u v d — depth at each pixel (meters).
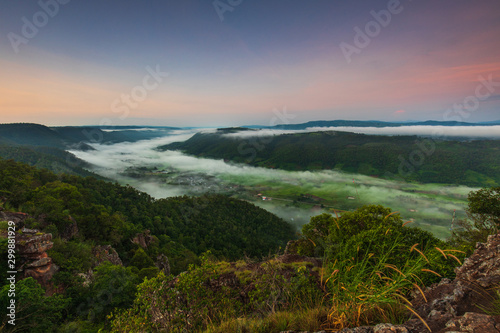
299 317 2.64
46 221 24.88
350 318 2.31
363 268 2.58
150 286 3.69
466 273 3.23
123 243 43.59
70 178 65.81
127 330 3.62
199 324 3.47
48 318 10.08
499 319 1.69
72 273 17.08
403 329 1.85
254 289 4.56
